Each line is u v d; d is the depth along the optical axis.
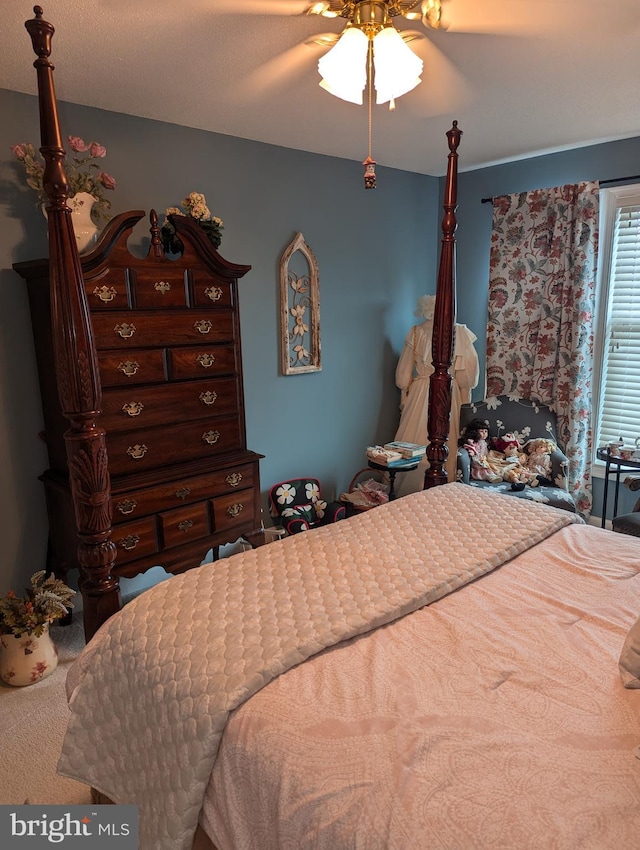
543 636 1.35
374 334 3.99
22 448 2.55
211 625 1.34
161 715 1.19
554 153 3.57
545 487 3.34
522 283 3.75
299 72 2.16
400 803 0.88
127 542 2.38
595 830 0.84
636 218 3.38
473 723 1.06
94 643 1.47
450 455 3.80
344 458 3.94
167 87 2.31
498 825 0.84
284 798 0.95
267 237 3.26
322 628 1.31
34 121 2.39
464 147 3.36
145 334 2.36
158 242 2.38
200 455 2.63
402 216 4.04
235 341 2.69
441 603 1.51
